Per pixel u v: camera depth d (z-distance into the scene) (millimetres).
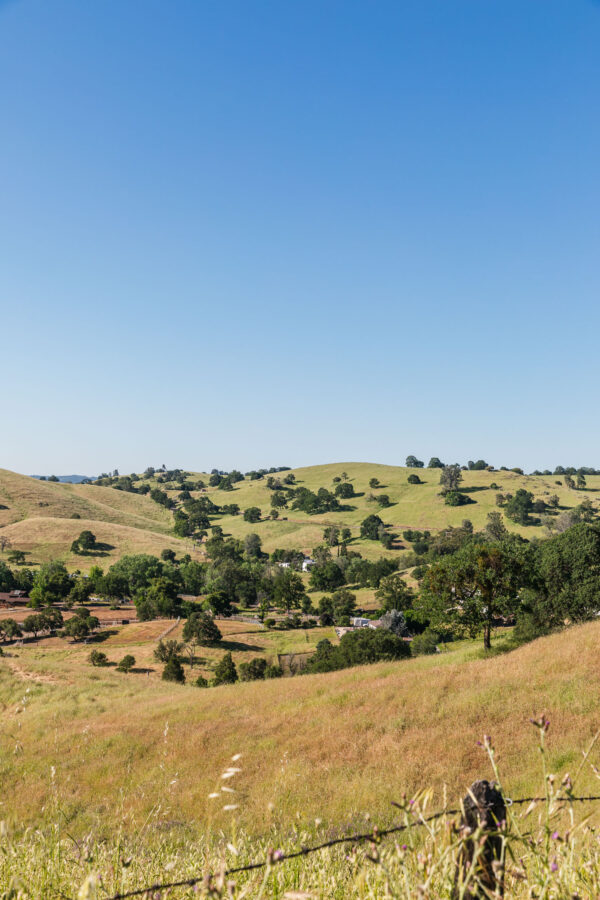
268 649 93875
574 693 18453
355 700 22906
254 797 13594
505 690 20438
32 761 19078
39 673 39031
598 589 39281
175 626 108125
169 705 27266
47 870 2689
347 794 13414
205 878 1720
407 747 17234
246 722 22516
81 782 16719
